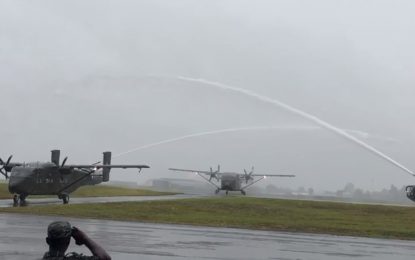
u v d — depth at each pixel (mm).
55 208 33812
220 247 18031
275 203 43406
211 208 37188
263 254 16578
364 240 23281
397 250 19516
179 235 21594
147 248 16781
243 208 38125
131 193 73000
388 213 39531
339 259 16125
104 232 21266
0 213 30484
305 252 17578
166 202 39938
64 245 6344
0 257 13305
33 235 18922
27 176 42219
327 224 29953
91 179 54156
